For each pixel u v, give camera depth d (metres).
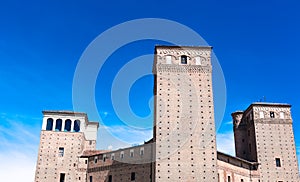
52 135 82.69
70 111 85.44
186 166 57.47
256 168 79.12
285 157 80.69
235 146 90.38
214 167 57.72
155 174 56.94
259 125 83.69
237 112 92.94
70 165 80.62
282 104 85.69
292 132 83.12
